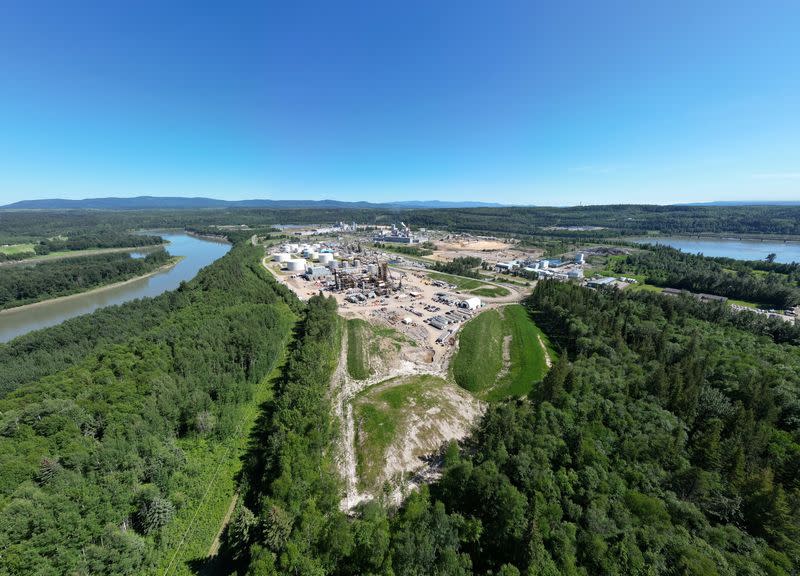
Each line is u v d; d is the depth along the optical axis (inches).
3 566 1923.0
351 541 2123.5
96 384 3489.2
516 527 2197.3
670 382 3619.6
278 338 5590.6
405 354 5728.3
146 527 2507.4
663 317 5999.0
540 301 7790.4
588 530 2149.4
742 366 3998.5
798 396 3432.6
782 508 2193.7
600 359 4379.9
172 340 4569.4
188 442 3400.6
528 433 2908.5
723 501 2352.4
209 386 3937.0
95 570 2114.9
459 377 4972.9
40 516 2098.9
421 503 2407.7
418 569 1966.0
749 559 1979.6
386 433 3676.2
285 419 3294.8
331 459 3304.6
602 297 6988.2
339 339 6171.3
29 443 2586.1
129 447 2844.5
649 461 2716.5
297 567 1988.2
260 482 2940.5
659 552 2020.2
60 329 5674.2
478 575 2069.4
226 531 2593.5
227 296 7007.9
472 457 3031.5
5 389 3887.8
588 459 2674.7
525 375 5054.1
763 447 2859.3
